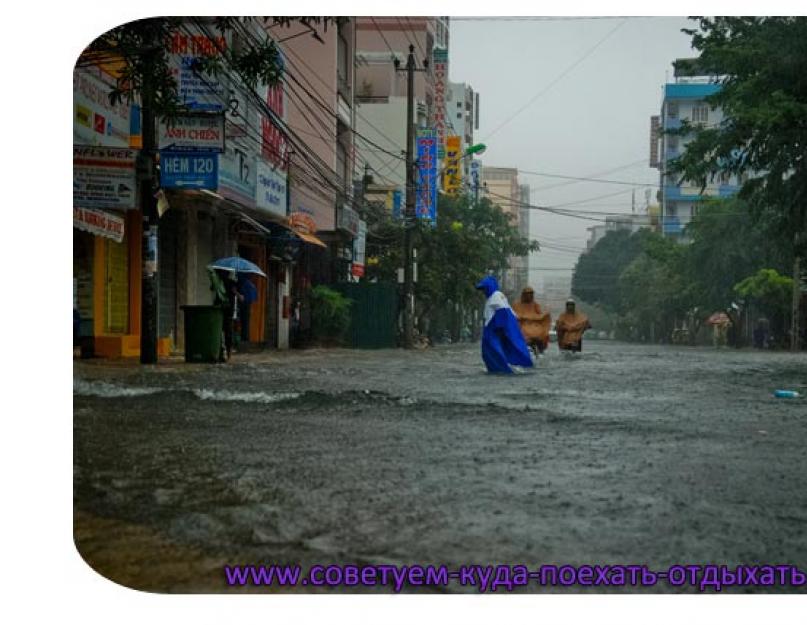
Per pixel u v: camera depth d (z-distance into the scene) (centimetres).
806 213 2409
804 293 4494
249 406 855
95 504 439
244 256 2522
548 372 1510
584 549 371
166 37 1175
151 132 1368
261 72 1157
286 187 2470
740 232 4734
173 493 463
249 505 438
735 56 2159
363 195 3741
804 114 2025
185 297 1941
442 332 5353
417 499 453
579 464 555
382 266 3831
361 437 661
